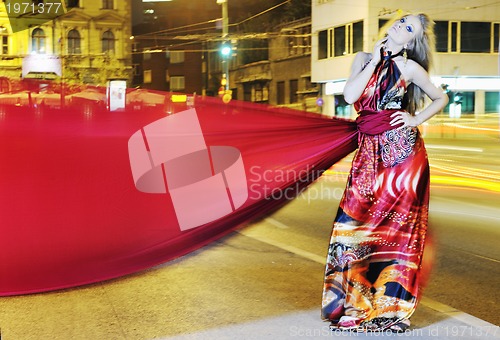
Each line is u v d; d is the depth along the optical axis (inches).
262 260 255.0
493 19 1616.6
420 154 159.2
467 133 1439.5
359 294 161.2
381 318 162.1
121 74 2358.5
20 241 207.5
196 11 2726.4
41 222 212.4
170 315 183.5
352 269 160.4
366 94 159.2
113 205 233.0
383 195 157.9
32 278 206.4
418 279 161.2
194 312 185.9
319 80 1776.6
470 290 216.4
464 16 1598.2
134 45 2746.1
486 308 195.8
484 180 590.9
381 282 160.9
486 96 1636.3
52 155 239.5
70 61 2293.3
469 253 272.1
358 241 159.5
